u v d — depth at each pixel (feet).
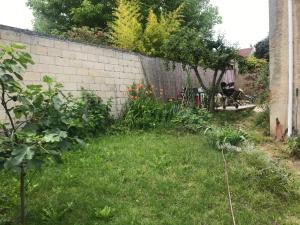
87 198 14.30
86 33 44.21
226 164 19.04
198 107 38.34
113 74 33.30
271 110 29.50
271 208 14.46
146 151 21.77
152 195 14.90
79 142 11.60
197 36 40.14
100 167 18.34
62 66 27.30
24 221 12.07
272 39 29.35
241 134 25.54
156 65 40.96
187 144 23.79
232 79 66.80
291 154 23.48
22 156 9.55
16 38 23.24
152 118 30.81
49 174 16.87
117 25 49.83
